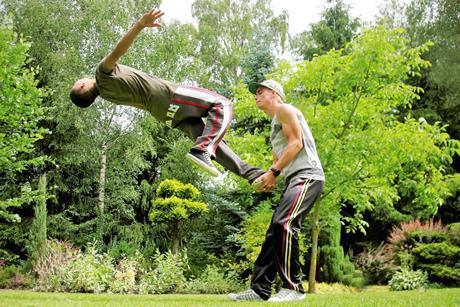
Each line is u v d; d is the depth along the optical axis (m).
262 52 15.20
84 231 16.09
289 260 3.81
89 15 16.08
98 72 3.20
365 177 8.96
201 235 14.44
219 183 11.63
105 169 16.88
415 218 13.91
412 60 8.46
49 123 16.05
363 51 8.20
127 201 17.62
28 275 11.83
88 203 16.70
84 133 15.56
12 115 9.16
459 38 15.95
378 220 14.88
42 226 13.05
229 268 12.07
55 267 10.74
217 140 3.31
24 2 16.53
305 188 3.80
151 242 15.90
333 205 9.03
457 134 15.80
